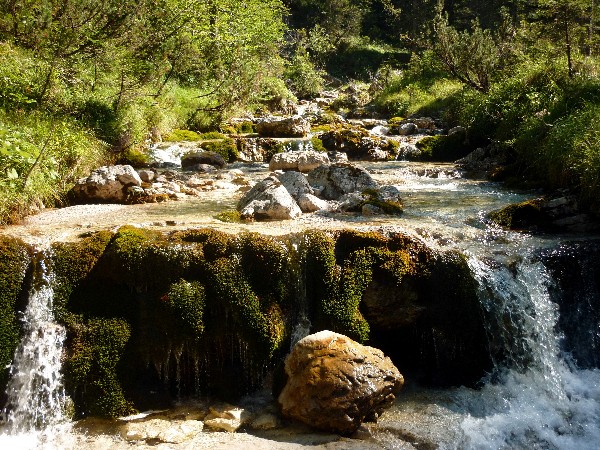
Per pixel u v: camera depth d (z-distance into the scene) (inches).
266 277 192.9
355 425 161.0
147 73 468.8
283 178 291.6
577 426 175.5
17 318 179.0
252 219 245.0
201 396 183.3
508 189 350.3
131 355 179.2
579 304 217.8
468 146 504.7
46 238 199.5
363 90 1146.7
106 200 298.0
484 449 160.1
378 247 204.4
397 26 1738.4
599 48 502.0
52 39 391.2
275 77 892.0
